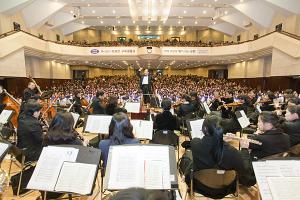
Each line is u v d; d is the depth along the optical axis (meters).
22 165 2.87
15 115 5.31
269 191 1.62
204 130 2.31
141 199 0.79
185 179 2.48
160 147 1.95
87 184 1.81
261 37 17.17
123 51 22.89
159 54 22.67
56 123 2.42
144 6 16.69
